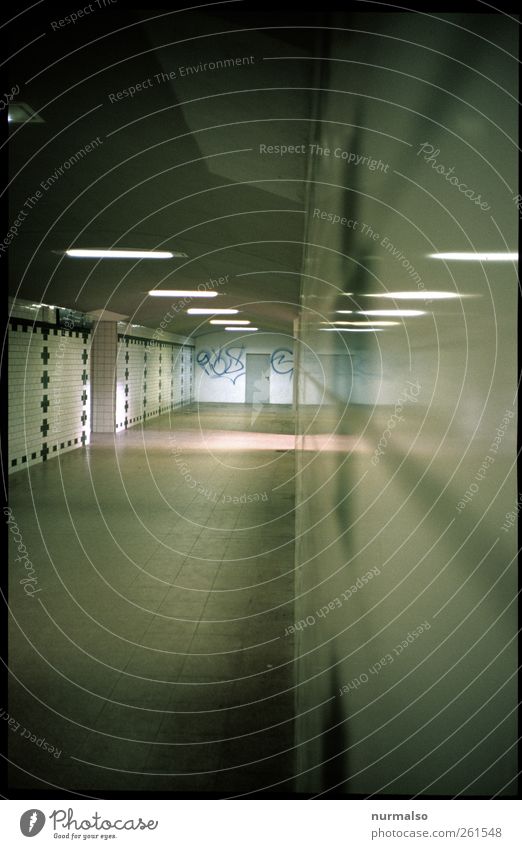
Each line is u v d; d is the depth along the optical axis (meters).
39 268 9.75
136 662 4.81
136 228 6.76
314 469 3.22
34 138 4.08
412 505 1.10
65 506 9.98
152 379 23.62
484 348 0.81
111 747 3.66
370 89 1.54
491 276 0.80
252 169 4.15
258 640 5.21
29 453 13.14
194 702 4.22
